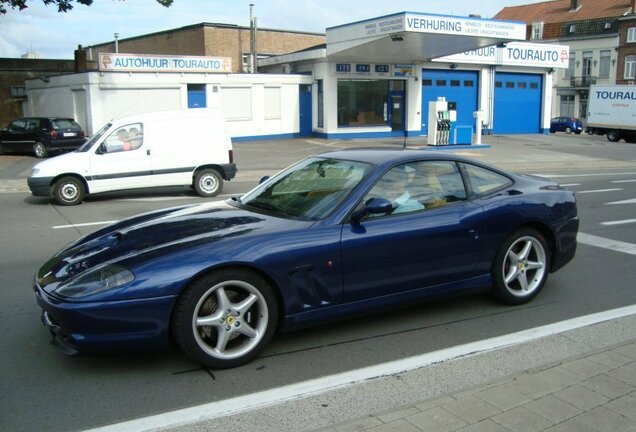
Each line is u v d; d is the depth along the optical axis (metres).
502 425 3.05
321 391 3.63
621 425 3.05
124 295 3.62
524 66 34.50
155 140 12.23
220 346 3.91
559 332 4.64
